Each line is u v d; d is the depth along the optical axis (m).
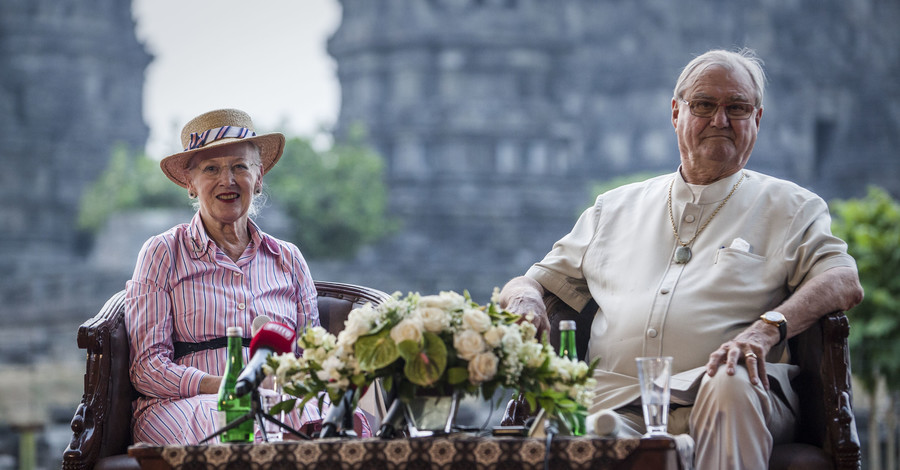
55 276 75.88
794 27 111.38
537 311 6.83
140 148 110.25
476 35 102.19
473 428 5.57
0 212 101.56
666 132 107.25
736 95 6.96
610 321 6.94
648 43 108.44
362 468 5.01
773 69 109.19
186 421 6.53
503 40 102.94
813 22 111.69
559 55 105.25
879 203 18.91
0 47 106.31
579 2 108.69
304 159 84.69
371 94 104.00
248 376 5.43
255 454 5.06
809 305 6.37
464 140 102.06
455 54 102.50
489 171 102.12
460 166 101.88
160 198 84.88
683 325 6.71
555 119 103.19
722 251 6.84
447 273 94.50
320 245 84.19
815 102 109.88
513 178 102.12
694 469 6.12
